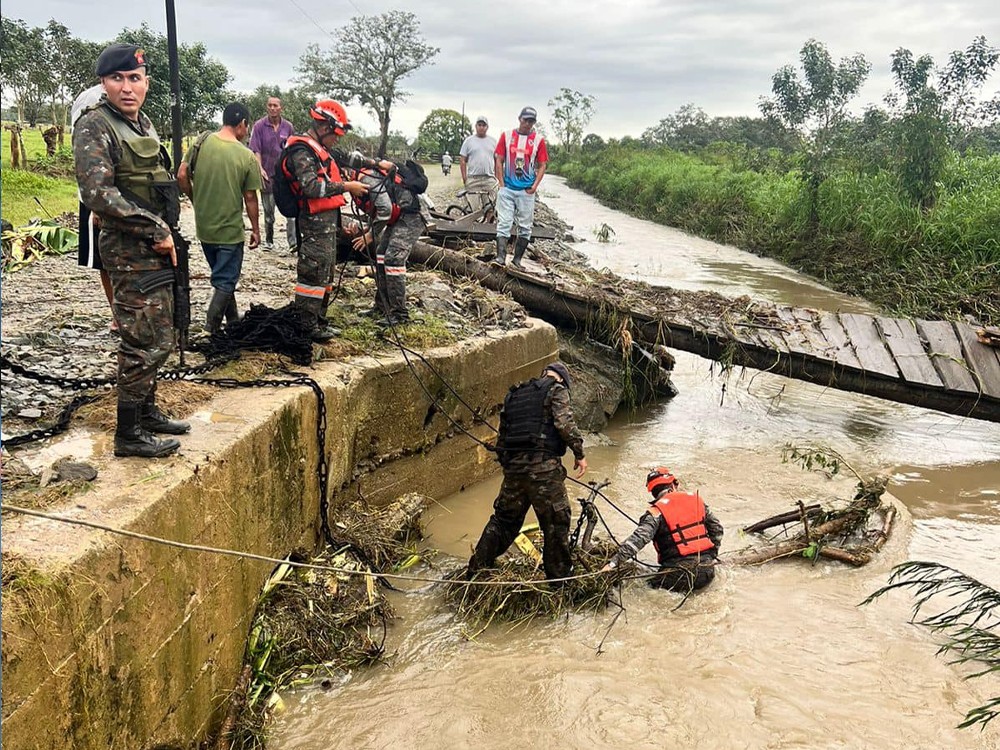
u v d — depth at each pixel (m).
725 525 7.30
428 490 7.50
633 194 37.34
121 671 3.36
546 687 4.92
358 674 5.04
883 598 6.09
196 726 4.07
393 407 6.82
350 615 5.34
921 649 5.45
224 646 4.40
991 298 15.04
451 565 6.32
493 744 4.44
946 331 10.30
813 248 20.39
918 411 11.11
